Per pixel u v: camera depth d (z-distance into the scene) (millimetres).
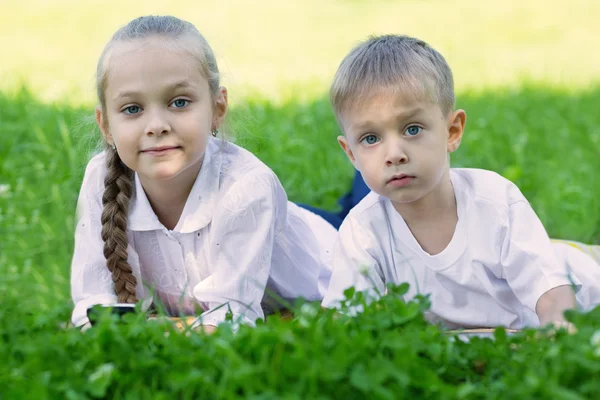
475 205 4023
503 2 20062
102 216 4328
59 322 3646
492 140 8219
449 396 2648
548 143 8445
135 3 19406
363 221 4137
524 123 9094
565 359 2721
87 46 14883
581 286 4047
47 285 5582
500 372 2922
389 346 2832
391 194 3859
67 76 12016
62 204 6551
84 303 4281
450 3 20281
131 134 4004
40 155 7340
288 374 2680
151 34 4047
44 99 9438
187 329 3268
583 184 7406
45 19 17500
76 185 6660
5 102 8680
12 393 2711
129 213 4355
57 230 6289
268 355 2812
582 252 4594
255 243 4211
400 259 4113
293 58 14930
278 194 4438
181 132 4000
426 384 2693
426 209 4043
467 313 4074
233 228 4211
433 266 4055
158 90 3973
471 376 2951
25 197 6688
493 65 13781
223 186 4309
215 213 4262
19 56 14023
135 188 4371
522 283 3922
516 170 7320
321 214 5727
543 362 2789
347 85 3912
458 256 4020
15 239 6156
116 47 4066
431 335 2994
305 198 6785
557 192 7109
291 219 4688
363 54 3961
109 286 4406
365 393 2668
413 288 4102
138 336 3029
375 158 3865
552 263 3869
